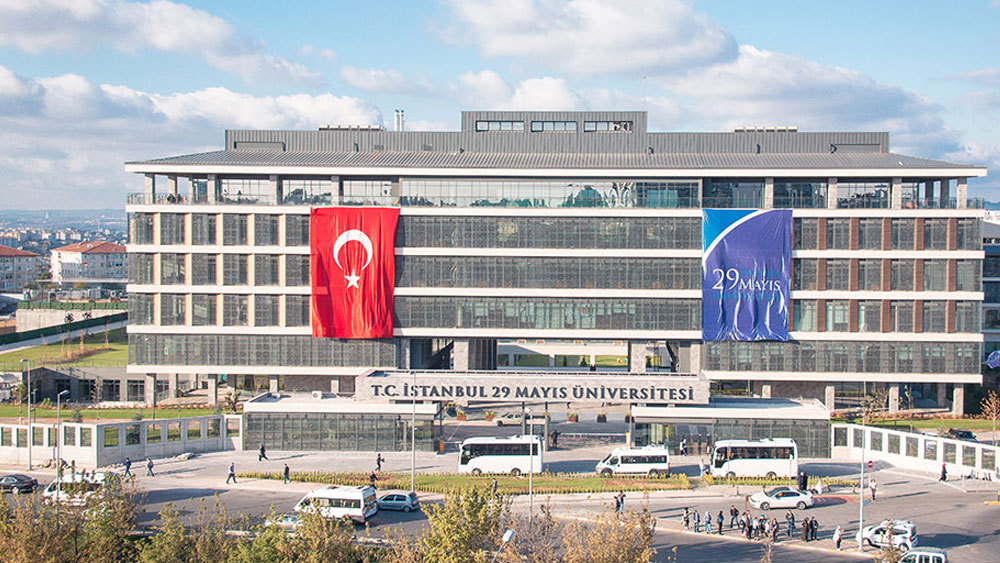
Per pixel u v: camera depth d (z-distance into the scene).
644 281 118.94
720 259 117.62
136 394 133.75
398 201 121.44
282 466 95.94
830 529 73.88
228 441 105.12
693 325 118.88
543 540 56.50
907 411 120.75
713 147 133.50
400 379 103.69
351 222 119.19
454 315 120.25
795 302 118.38
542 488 85.38
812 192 119.25
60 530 58.50
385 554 58.78
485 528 55.41
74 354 155.00
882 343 117.69
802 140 133.00
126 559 61.34
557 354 167.75
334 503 74.50
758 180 120.50
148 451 99.69
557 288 119.50
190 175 123.19
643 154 132.00
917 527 73.94
